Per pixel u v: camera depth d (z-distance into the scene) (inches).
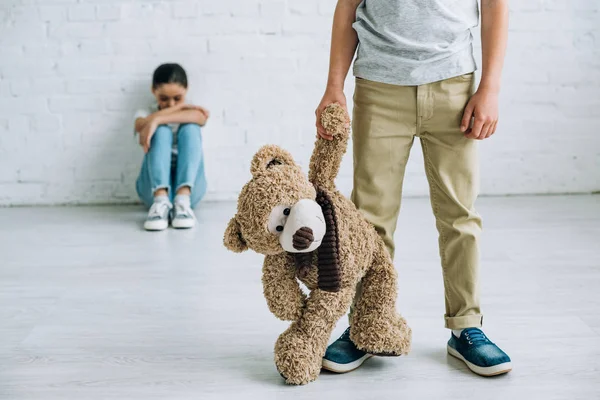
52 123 127.2
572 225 108.1
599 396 55.3
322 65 126.6
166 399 56.1
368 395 56.1
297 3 124.7
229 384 58.6
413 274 86.4
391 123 60.7
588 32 125.1
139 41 125.3
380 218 62.2
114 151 128.3
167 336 69.0
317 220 52.7
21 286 84.1
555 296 77.9
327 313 57.0
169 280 85.7
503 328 69.0
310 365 57.9
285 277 56.9
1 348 66.4
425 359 62.8
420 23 58.5
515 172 129.3
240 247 56.4
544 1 124.2
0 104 126.3
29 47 124.9
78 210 126.0
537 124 127.8
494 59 59.2
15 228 112.7
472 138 59.4
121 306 77.1
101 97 126.7
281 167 55.1
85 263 93.0
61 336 69.2
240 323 72.1
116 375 60.6
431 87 59.2
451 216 61.8
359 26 61.1
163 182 114.5
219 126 128.1
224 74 126.6
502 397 55.4
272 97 127.3
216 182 130.1
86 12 124.3
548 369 60.1
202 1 124.5
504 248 96.7
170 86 118.5
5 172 128.3
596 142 128.6
